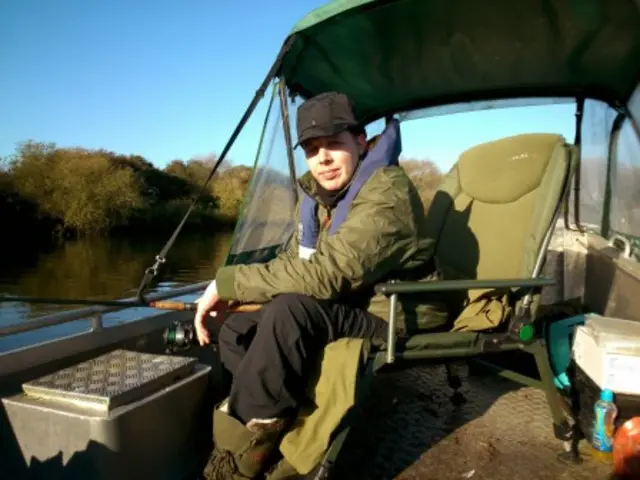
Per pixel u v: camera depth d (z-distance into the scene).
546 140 2.75
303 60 2.90
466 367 3.35
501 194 2.83
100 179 37.25
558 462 2.23
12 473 1.86
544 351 2.24
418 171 4.43
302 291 1.99
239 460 1.88
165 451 1.93
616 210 3.55
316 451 1.79
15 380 1.99
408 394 2.93
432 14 2.51
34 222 35.69
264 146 2.68
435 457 2.27
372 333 2.12
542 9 2.45
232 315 2.16
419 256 2.19
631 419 2.11
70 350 2.20
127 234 38.31
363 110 3.80
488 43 2.83
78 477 1.75
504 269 2.71
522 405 2.77
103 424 1.71
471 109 3.71
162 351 2.64
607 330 2.25
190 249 32.69
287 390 1.82
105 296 20.03
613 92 3.32
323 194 2.35
